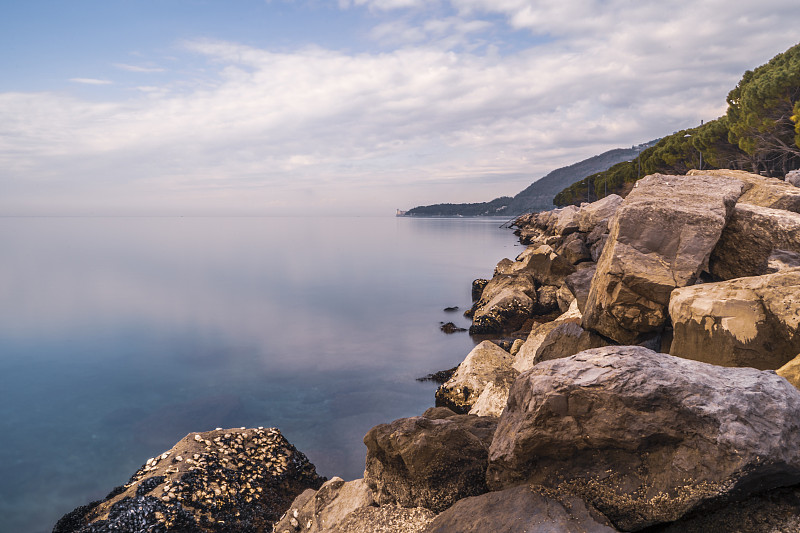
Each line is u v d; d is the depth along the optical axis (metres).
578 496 4.24
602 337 9.09
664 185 9.67
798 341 5.45
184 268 55.44
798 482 3.80
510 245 81.38
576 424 4.29
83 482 11.46
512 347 16.08
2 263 60.62
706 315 6.22
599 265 9.53
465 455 5.20
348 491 6.32
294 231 167.00
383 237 117.75
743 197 12.71
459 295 35.69
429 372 17.81
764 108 34.78
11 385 18.44
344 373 18.20
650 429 4.04
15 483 11.42
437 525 4.46
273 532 6.50
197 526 7.30
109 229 185.38
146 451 12.88
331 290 39.47
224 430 9.58
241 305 33.69
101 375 19.39
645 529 4.12
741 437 3.68
